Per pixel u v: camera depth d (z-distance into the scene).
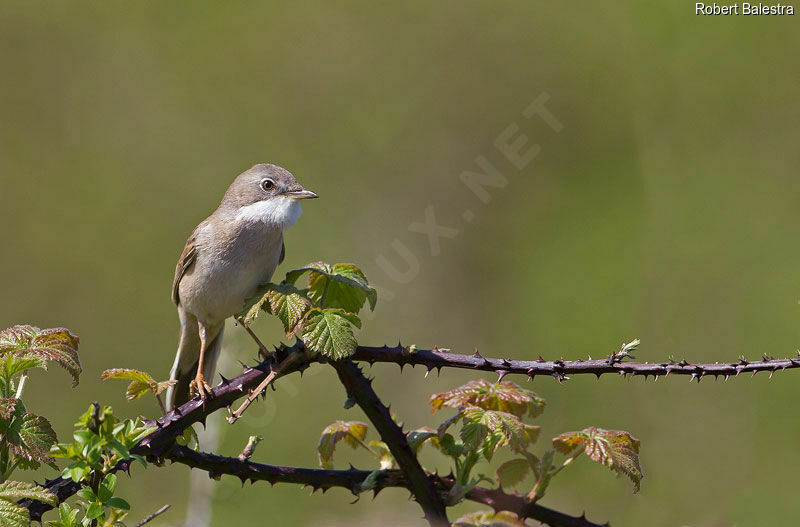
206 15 14.71
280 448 10.94
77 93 14.38
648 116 13.32
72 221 13.73
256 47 14.54
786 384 11.05
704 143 13.05
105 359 12.96
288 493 9.87
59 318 13.25
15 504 3.36
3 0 14.41
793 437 10.59
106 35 14.60
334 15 14.58
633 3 13.71
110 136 14.25
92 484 3.64
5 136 13.97
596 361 3.88
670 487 10.41
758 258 12.07
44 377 12.09
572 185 13.30
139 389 4.13
